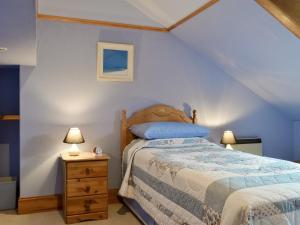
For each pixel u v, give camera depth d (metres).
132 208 3.49
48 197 3.58
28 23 1.97
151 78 4.04
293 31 2.88
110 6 3.83
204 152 3.15
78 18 3.69
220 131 4.38
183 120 4.16
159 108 4.03
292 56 3.29
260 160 2.73
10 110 3.80
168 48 4.12
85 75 3.73
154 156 2.95
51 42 3.60
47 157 3.59
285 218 1.73
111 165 3.85
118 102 3.88
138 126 3.73
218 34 3.62
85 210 3.27
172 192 2.40
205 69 4.30
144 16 3.99
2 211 3.53
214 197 1.92
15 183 3.59
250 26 3.19
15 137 3.83
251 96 4.56
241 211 1.69
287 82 3.83
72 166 3.21
